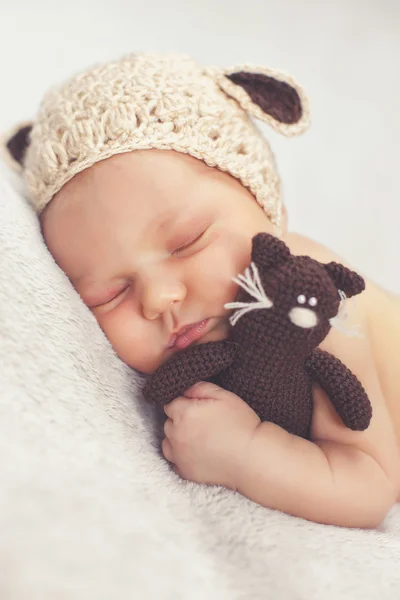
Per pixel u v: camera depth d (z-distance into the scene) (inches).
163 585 10.0
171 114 15.5
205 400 14.2
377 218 27.7
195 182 15.2
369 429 14.8
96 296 15.1
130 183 14.9
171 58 17.0
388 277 27.0
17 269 13.0
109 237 14.8
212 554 11.7
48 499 10.0
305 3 30.9
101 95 15.6
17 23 28.3
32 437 10.9
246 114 17.2
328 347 15.4
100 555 9.8
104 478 11.2
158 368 14.4
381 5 30.9
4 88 27.0
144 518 11.0
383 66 30.2
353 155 28.6
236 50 30.1
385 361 16.3
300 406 14.6
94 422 12.3
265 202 16.1
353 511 14.0
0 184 15.0
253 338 13.7
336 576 11.9
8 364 11.6
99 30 29.3
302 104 16.8
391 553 12.9
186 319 14.6
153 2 30.2
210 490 13.5
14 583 8.9
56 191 15.4
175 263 14.7
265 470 13.7
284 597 11.3
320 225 27.6
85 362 13.4
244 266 14.9
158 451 14.3
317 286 13.0
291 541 12.4
